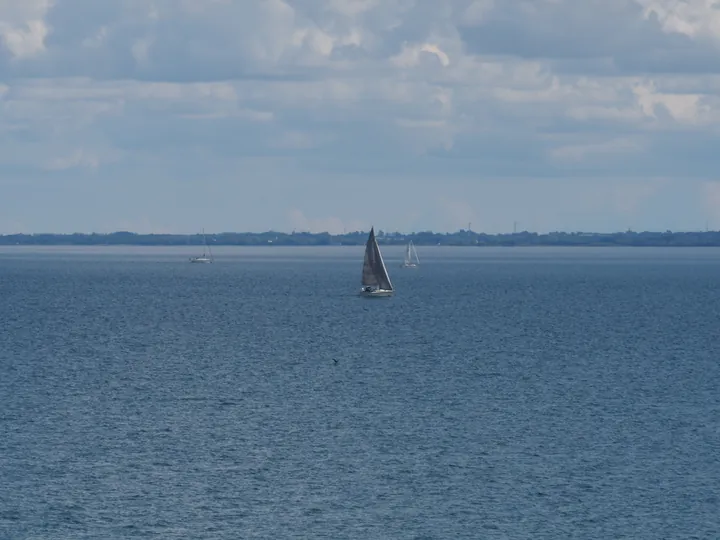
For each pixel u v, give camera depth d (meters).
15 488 198.25
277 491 198.12
